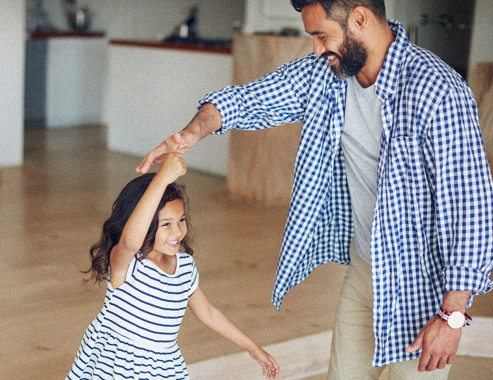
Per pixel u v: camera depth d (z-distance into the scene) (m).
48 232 4.20
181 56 6.18
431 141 1.48
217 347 2.73
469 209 1.47
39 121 8.16
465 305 1.50
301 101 1.77
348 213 1.85
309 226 1.80
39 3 8.19
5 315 2.93
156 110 6.53
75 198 5.08
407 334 1.65
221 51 5.79
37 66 7.96
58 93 8.25
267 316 3.09
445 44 5.41
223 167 6.11
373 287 1.61
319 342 2.81
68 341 2.72
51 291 3.25
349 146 1.69
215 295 3.31
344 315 1.85
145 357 1.63
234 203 5.22
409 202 1.56
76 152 6.85
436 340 1.52
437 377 1.71
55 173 5.87
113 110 6.99
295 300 3.33
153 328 1.62
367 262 1.78
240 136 5.22
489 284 1.49
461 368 2.78
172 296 1.64
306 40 4.89
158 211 1.58
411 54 1.52
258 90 1.76
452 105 1.45
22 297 3.15
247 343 1.86
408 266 1.61
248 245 4.18
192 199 5.24
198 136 1.59
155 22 9.05
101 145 7.30
